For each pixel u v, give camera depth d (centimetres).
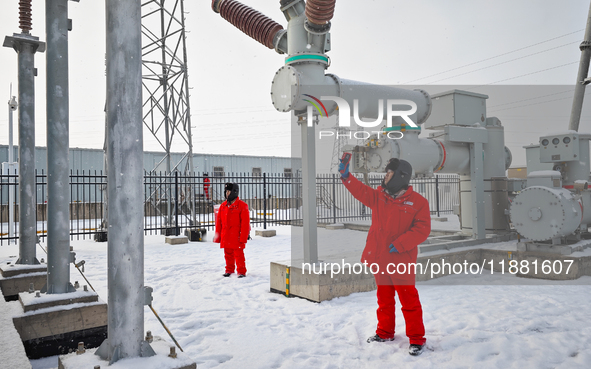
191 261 785
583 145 736
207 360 311
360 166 645
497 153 794
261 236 1210
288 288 512
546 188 601
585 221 704
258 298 503
